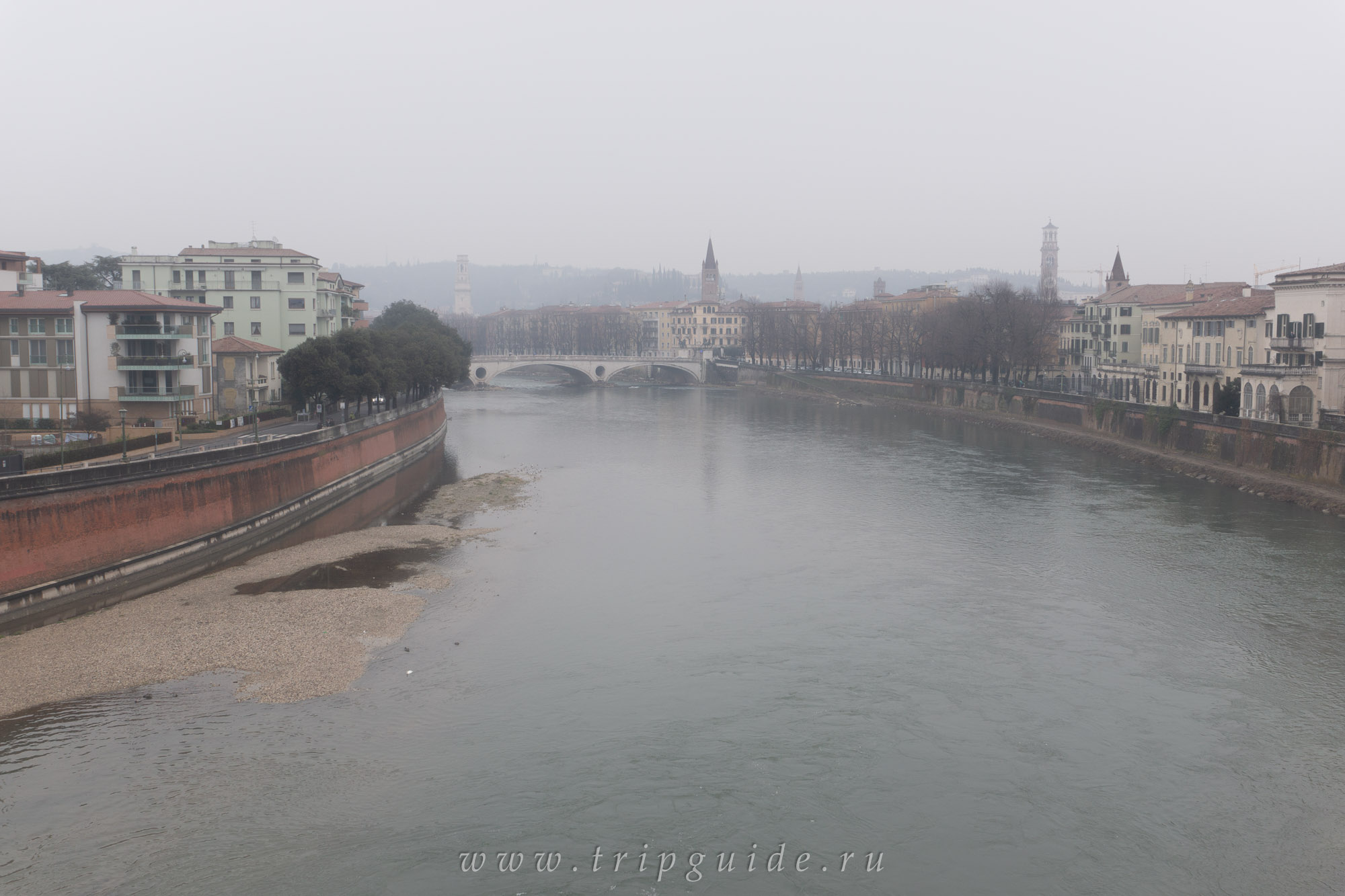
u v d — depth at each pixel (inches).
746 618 2460.6
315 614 2440.9
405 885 1373.0
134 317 4163.4
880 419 7534.5
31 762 1679.4
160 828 1493.6
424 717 1872.5
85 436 3727.9
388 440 4746.6
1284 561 2925.7
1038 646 2251.5
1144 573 2819.9
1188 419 4832.7
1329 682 2042.3
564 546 3216.0
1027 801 1594.5
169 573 2773.1
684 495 4180.6
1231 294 6008.9
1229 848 1473.9
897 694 1987.0
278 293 6136.8
